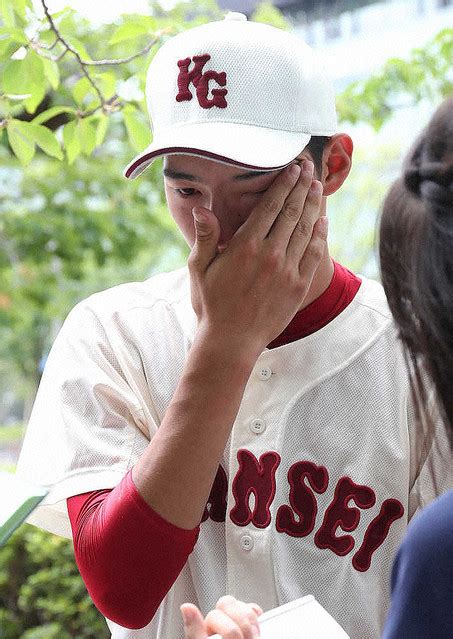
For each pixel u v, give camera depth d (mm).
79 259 7023
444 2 10234
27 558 4629
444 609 1225
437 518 1250
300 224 1864
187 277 2127
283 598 1891
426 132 1456
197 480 1800
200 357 1828
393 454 1929
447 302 1364
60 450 1979
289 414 1949
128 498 1803
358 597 1911
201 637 1544
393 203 1490
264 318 1850
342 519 1927
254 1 7684
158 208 7434
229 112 1818
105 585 1827
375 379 1956
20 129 2621
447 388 1416
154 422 2014
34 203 6969
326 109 1912
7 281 8625
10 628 4570
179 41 1913
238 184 1817
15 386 20688
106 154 6746
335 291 1998
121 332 2051
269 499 1918
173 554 1801
